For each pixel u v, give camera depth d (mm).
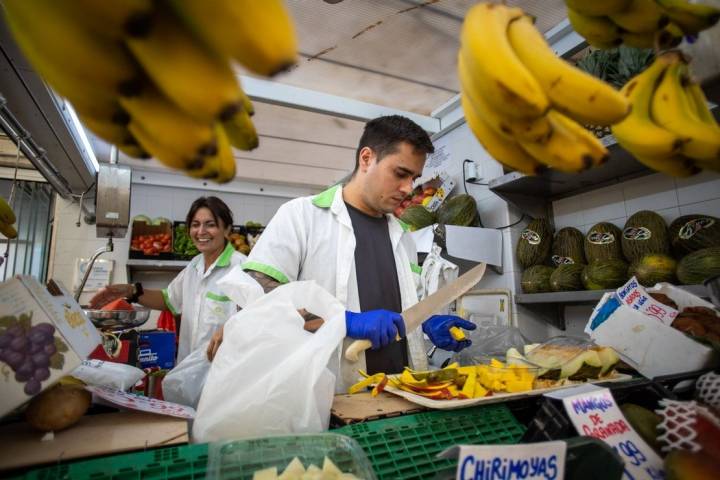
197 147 261
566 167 373
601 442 409
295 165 3260
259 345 639
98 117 292
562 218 2049
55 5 223
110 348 1452
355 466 446
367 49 1846
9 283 530
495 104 349
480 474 363
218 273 1952
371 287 1271
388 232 1434
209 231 1957
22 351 516
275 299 688
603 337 922
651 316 885
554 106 364
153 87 273
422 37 1766
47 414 531
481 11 399
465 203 2160
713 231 1307
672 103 433
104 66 244
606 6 470
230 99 245
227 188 3674
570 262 1798
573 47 1706
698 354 763
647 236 1485
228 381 614
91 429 567
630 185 1752
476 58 347
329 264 1247
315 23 1666
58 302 584
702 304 928
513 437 609
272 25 224
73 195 2594
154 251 3074
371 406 691
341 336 674
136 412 653
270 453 445
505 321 1965
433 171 2658
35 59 254
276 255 1149
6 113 1364
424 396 718
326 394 628
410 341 1292
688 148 403
